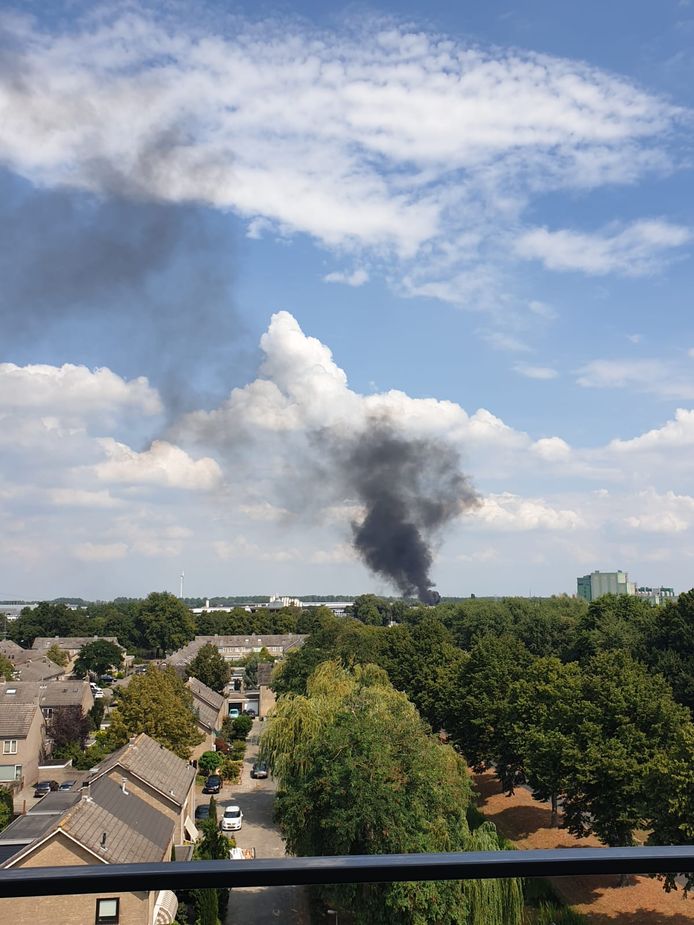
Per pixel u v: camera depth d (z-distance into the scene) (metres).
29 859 18.08
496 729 36.66
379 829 19.03
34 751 48.06
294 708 29.20
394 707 26.47
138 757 29.12
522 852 2.50
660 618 56.47
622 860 2.51
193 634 118.50
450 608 114.62
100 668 93.06
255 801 39.84
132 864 2.41
